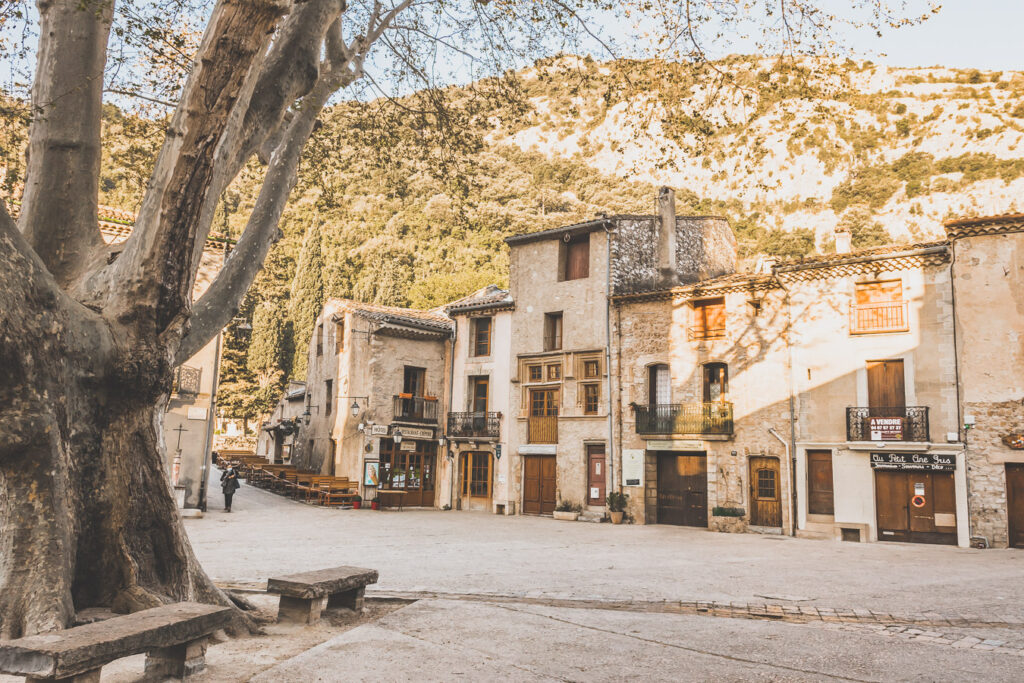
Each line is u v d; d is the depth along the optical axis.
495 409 28.42
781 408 21.62
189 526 17.98
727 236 30.00
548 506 26.30
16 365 4.89
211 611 4.71
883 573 11.77
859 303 21.00
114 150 9.55
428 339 30.03
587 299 26.55
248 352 55.22
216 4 5.05
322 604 6.66
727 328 23.12
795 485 20.95
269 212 7.19
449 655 5.32
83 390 5.50
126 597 5.50
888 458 19.62
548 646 5.71
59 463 5.20
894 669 5.26
